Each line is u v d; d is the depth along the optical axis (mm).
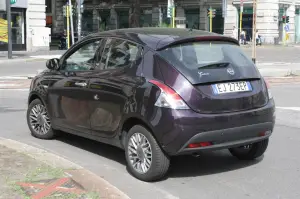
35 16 33219
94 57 6230
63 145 7070
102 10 55062
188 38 5473
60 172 5234
